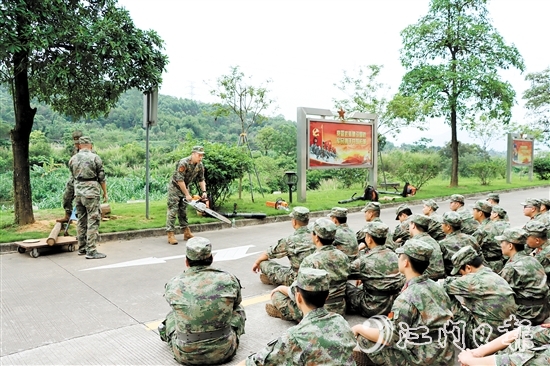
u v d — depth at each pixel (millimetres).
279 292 4531
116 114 42719
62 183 18141
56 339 4098
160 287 5645
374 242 4500
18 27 7297
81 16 8406
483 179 22484
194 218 10344
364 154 14969
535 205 6887
